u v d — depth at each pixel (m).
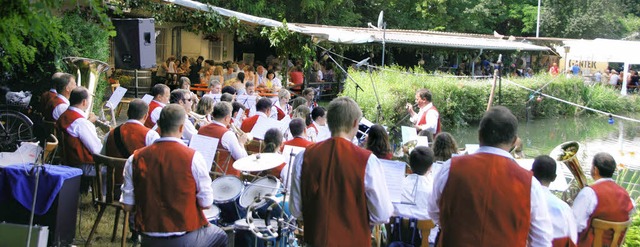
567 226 4.20
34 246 4.21
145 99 7.82
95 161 5.35
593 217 4.71
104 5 4.53
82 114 6.06
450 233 3.29
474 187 3.24
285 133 7.04
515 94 21.64
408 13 33.19
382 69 18.16
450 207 3.30
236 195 4.83
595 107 25.05
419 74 19.19
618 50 26.91
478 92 20.23
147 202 3.80
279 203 4.44
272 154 4.87
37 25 3.79
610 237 4.68
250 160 4.79
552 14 37.03
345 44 19.61
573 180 5.73
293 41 15.52
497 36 26.72
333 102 3.59
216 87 10.02
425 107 8.87
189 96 7.44
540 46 25.77
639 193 8.45
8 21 3.75
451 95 19.44
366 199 3.44
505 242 3.19
